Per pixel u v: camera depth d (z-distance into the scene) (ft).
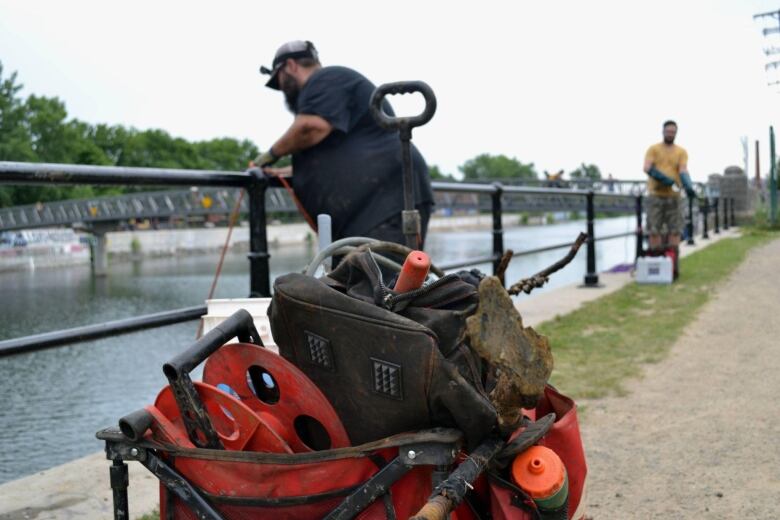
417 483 6.30
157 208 129.90
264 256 14.92
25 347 10.62
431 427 6.42
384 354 6.34
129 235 112.16
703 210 74.13
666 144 35.55
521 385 6.04
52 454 13.16
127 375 18.30
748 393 15.85
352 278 7.34
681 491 11.05
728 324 23.89
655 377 17.44
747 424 13.84
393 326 6.28
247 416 6.64
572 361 19.10
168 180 12.75
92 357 20.27
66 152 266.16
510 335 6.07
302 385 6.75
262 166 14.71
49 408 15.51
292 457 6.38
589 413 14.79
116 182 11.80
